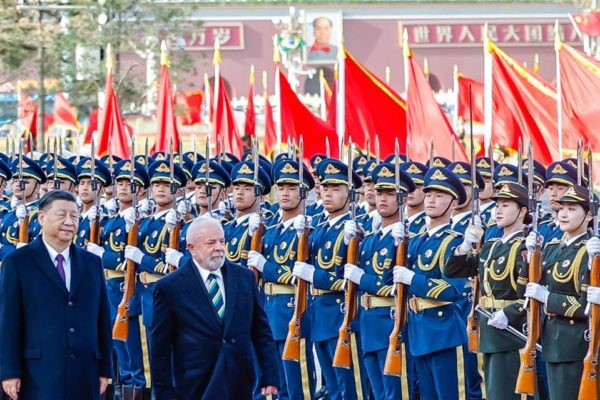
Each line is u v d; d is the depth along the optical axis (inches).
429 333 768.9
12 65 2331.4
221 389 637.9
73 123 2508.6
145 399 940.6
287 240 860.0
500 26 3998.5
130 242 928.3
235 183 901.8
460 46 4035.4
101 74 2511.1
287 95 1376.7
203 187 960.3
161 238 933.8
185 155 1179.9
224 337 642.2
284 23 3277.6
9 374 645.9
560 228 765.9
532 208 708.0
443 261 768.3
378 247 807.7
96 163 1002.7
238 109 3129.9
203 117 2728.8
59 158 1051.9
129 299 924.6
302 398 842.8
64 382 650.8
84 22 2518.5
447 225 781.3
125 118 2696.9
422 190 826.2
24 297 653.3
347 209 845.8
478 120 1691.7
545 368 765.9
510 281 722.2
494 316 716.7
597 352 657.0
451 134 1195.9
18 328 652.1
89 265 670.5
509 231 738.2
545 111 1186.6
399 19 4008.4
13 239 1010.7
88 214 989.2
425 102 1203.2
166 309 643.5
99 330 673.6
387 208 810.8
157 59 2716.5
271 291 859.4
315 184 968.9
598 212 694.5
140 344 940.6
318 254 836.0
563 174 800.3
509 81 1194.0
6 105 2632.9
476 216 810.2
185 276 646.5
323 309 834.8
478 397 862.5
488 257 735.1
